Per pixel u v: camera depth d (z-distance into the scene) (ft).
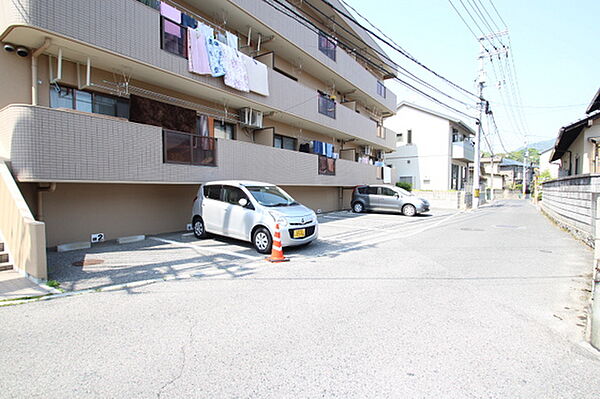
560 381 8.55
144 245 25.49
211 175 30.22
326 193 58.13
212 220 27.02
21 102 22.47
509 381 8.51
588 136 40.65
